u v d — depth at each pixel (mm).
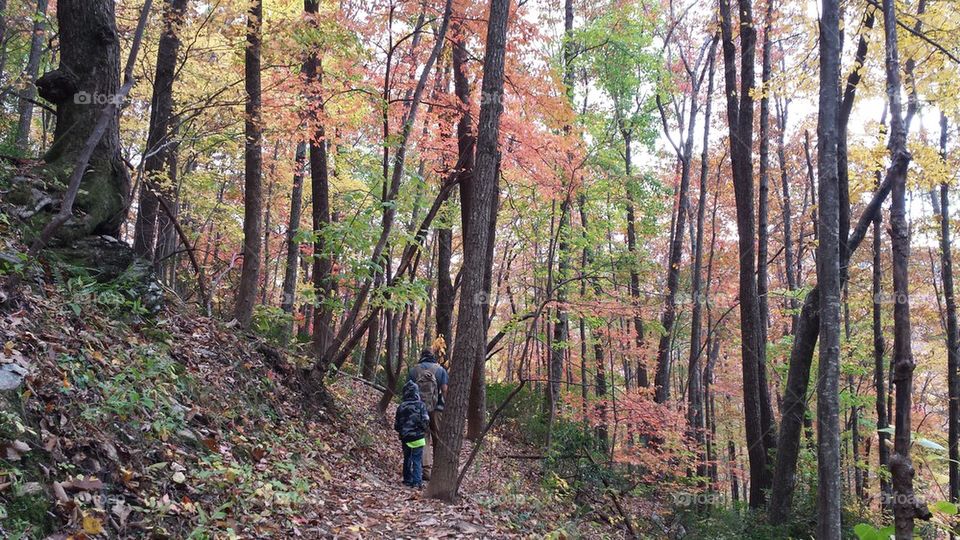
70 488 3619
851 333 19641
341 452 8023
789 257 20453
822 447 5309
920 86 10102
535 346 23609
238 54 9852
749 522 11523
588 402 13945
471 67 11617
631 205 19141
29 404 3852
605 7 18156
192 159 14258
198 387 6273
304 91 10016
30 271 5414
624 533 10453
